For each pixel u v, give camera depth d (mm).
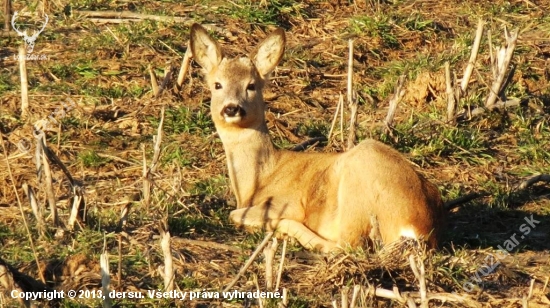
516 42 17969
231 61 12531
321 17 20344
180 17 19531
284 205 12086
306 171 12211
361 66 18469
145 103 16391
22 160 14211
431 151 14906
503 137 15641
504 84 16453
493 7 21000
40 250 11359
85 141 15102
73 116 15891
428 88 16844
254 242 11742
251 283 10656
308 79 17609
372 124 15914
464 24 20375
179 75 16656
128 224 12148
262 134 12445
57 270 10875
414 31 19656
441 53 18859
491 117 16078
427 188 11500
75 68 17562
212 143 15008
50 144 14898
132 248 11438
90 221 11992
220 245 11578
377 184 11281
